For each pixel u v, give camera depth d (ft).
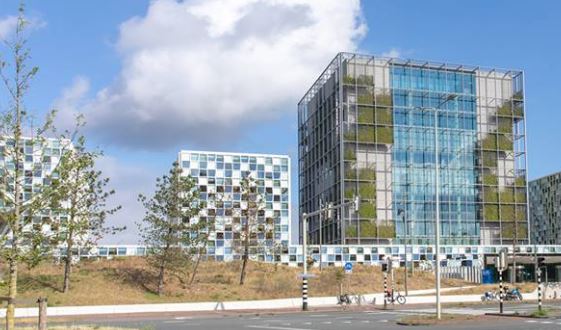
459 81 330.95
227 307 157.38
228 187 304.91
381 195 310.04
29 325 95.91
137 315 139.13
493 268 262.88
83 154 63.77
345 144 310.24
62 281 167.84
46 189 56.29
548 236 492.54
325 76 343.05
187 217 170.71
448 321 101.81
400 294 181.06
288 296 181.68
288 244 285.64
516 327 90.48
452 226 314.96
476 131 328.08
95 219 147.23
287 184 315.58
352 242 301.22
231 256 269.64
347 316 127.13
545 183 500.74
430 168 318.86
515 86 338.95
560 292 198.59
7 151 55.16
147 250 175.01
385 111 317.01
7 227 58.65
